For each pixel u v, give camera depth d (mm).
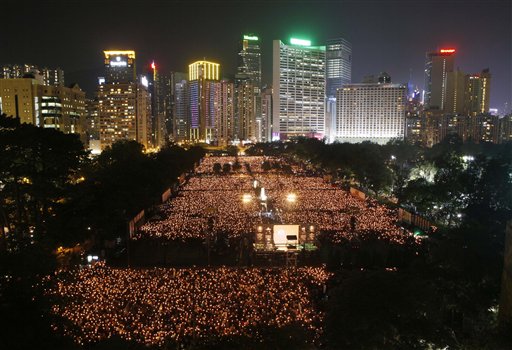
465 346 27812
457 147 172625
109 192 77562
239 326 39656
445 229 79188
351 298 29078
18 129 56094
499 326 28031
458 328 35812
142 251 69375
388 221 86625
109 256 67125
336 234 76562
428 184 93875
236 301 46125
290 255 65938
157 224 84188
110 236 73188
